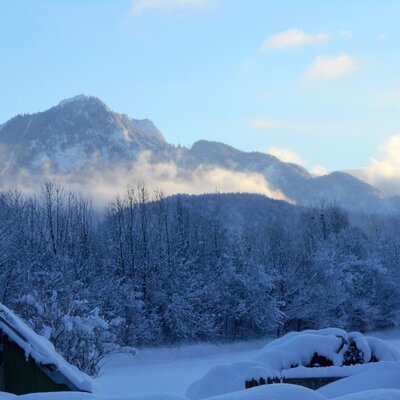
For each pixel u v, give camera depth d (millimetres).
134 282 63000
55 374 10828
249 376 13250
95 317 31188
